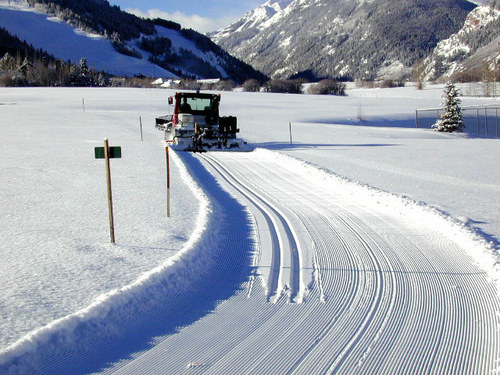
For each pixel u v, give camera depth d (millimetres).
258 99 81938
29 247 6773
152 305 5020
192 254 6367
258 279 5840
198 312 4922
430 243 7379
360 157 19844
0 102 64562
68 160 16969
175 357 4035
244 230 8078
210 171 15383
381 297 5332
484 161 18875
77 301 4906
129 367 3875
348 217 9070
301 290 5516
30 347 3951
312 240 7523
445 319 4785
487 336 4438
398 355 4098
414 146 26109
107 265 6020
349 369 3873
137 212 9078
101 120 41375
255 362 3967
